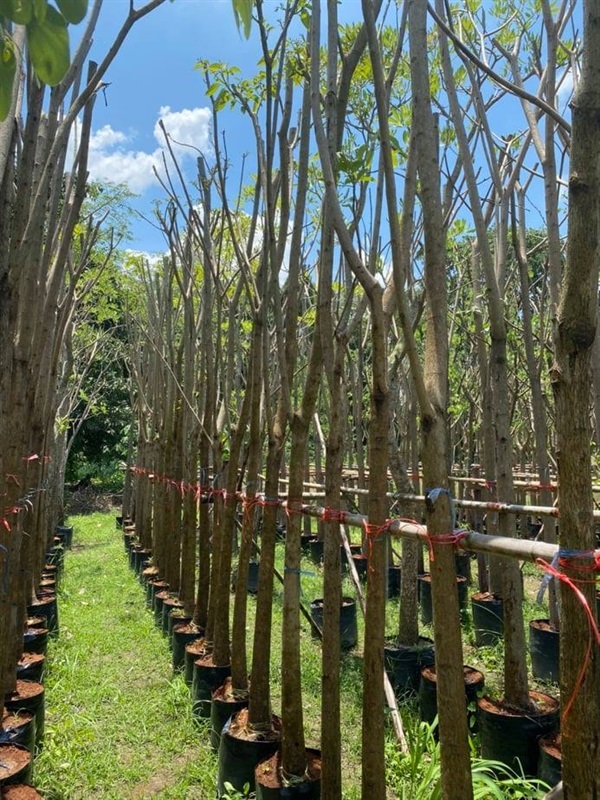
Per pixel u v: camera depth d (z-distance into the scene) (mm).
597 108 1345
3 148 2203
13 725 3062
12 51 1259
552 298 3498
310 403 2734
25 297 3066
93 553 10016
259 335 3516
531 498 8227
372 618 2098
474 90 3828
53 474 8328
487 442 4754
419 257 4809
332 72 2346
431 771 2758
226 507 3951
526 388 7832
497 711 3148
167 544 6270
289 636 2775
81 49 2840
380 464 2070
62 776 3258
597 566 1396
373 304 1981
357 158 2389
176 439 5988
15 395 3092
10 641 3359
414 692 4125
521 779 2699
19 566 3715
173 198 4598
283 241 3084
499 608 5086
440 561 1800
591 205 1354
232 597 6676
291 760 2750
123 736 3758
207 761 3422
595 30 1338
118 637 5516
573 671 1381
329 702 2373
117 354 12609
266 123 2775
